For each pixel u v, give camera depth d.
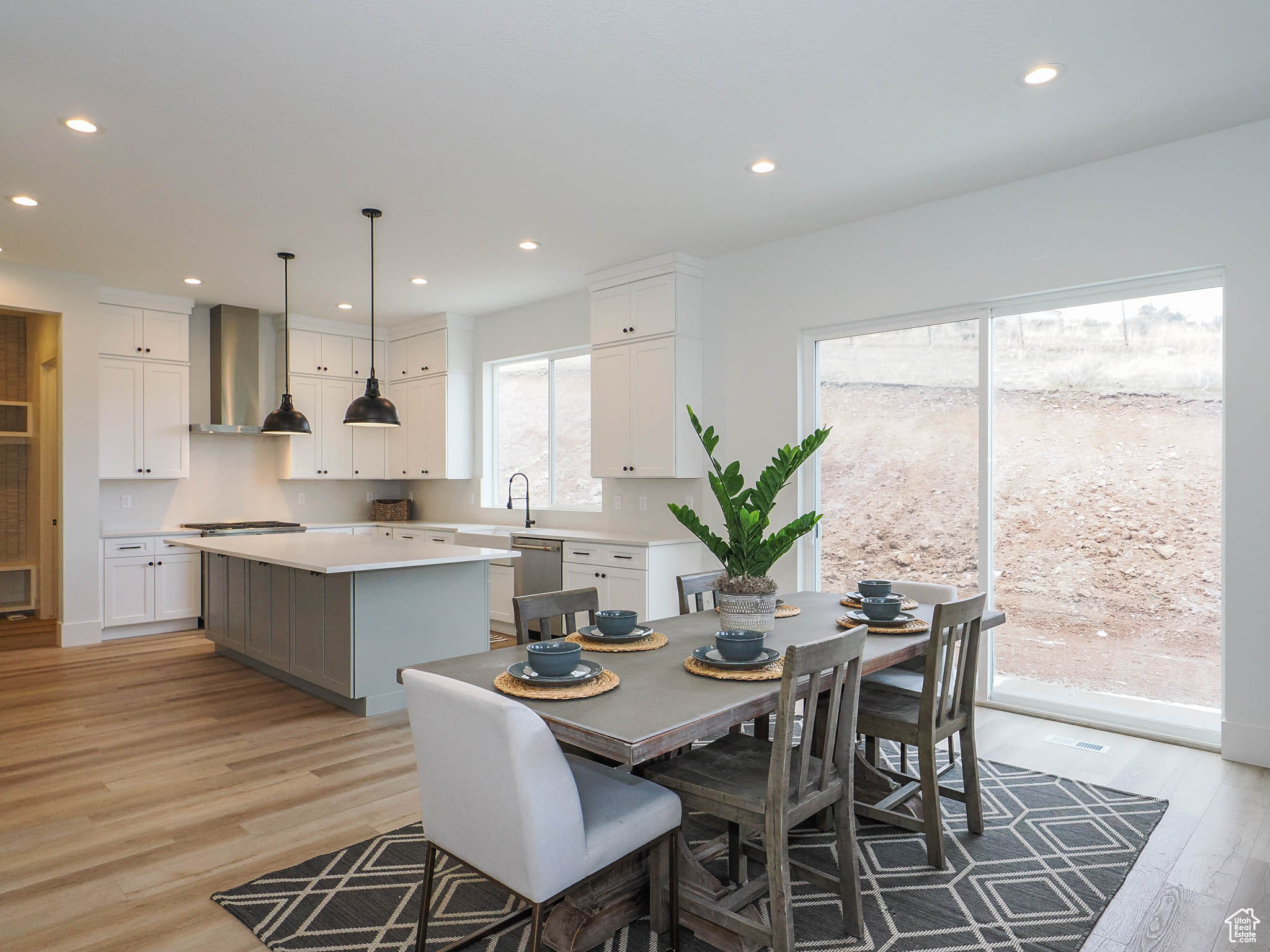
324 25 2.54
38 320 6.48
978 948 2.04
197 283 5.83
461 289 6.03
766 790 1.98
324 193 4.02
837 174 3.82
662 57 2.75
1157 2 2.42
